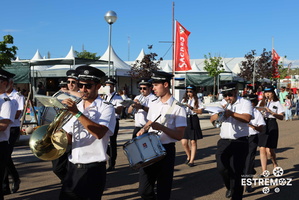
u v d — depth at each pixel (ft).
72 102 10.26
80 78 11.09
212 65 90.58
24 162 27.20
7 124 13.35
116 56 77.46
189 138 26.73
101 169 11.16
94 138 11.03
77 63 58.90
